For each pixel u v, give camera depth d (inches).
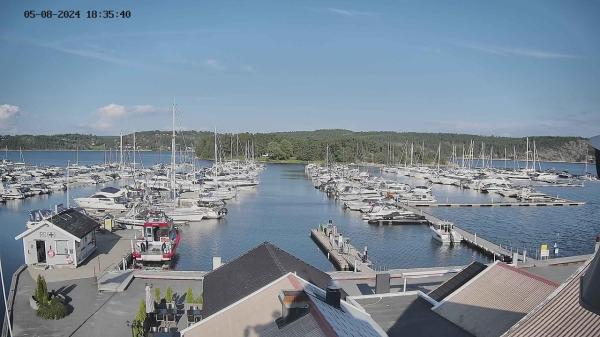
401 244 2723.9
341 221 3415.4
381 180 5585.6
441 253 2514.8
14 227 3011.8
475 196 4985.2
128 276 1660.9
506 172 7096.5
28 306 1400.1
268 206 4035.4
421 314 1056.8
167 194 4234.7
